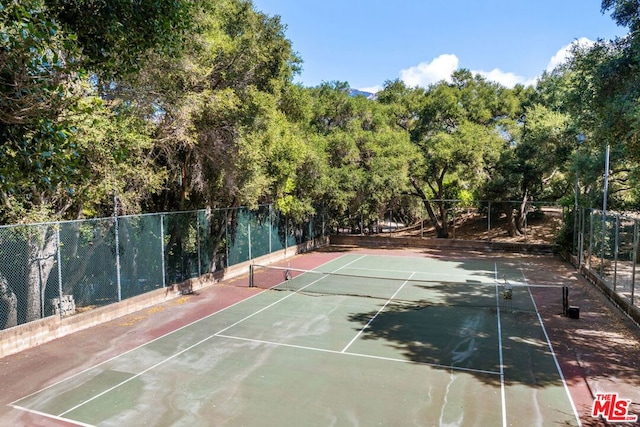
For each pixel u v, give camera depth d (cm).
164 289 1533
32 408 763
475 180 3116
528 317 1334
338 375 899
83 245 1236
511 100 3516
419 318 1323
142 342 1105
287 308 1438
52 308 1162
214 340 1120
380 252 2905
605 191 1764
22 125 530
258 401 785
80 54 636
